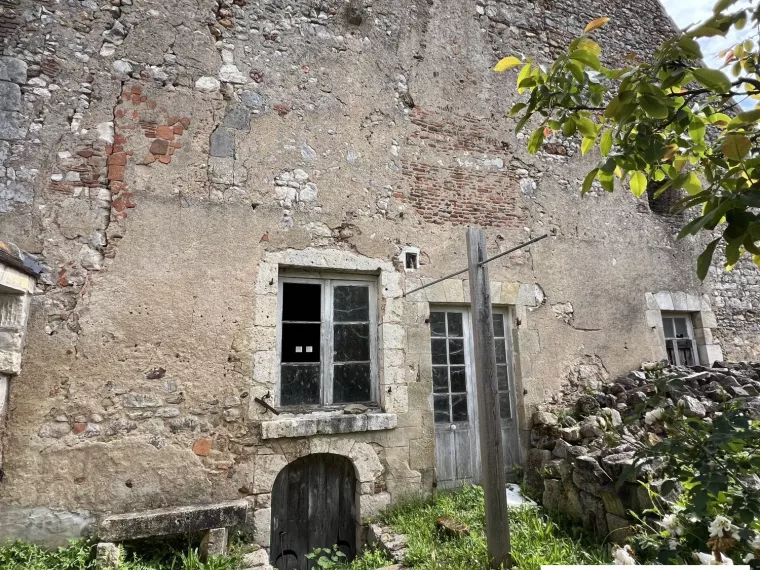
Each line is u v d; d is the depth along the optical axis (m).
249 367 4.03
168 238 4.01
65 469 3.46
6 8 3.98
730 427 1.90
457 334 5.02
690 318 6.14
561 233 5.57
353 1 5.14
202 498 3.71
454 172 5.20
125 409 3.67
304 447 4.03
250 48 4.63
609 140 2.31
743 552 1.88
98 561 3.10
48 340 3.58
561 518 3.74
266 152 4.46
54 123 3.91
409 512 4.10
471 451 4.77
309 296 4.55
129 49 4.23
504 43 5.82
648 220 6.10
